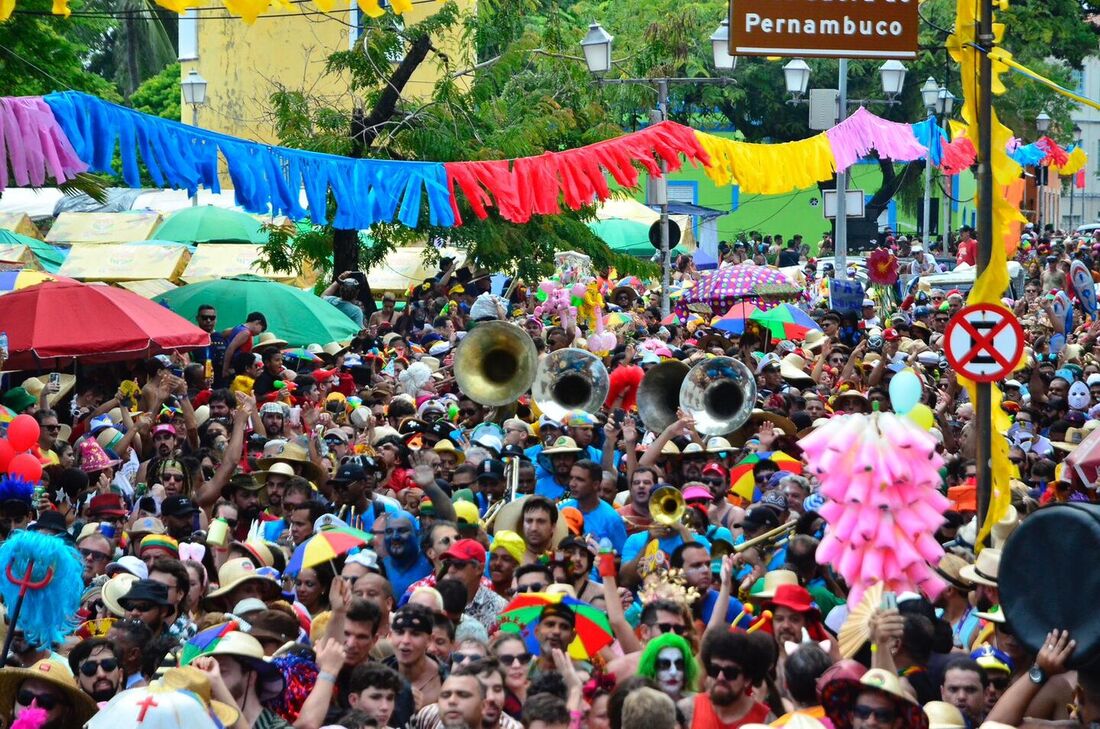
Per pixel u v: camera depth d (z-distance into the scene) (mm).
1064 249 44531
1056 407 20328
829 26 13016
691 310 29203
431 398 18891
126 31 55094
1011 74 52281
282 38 41375
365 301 26016
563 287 26078
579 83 29250
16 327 16547
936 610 9992
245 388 16625
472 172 16766
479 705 7852
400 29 27375
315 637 10078
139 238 32344
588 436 15180
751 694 8062
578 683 8289
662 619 9086
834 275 35906
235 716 7777
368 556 10008
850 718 7238
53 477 13844
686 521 12055
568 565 10656
